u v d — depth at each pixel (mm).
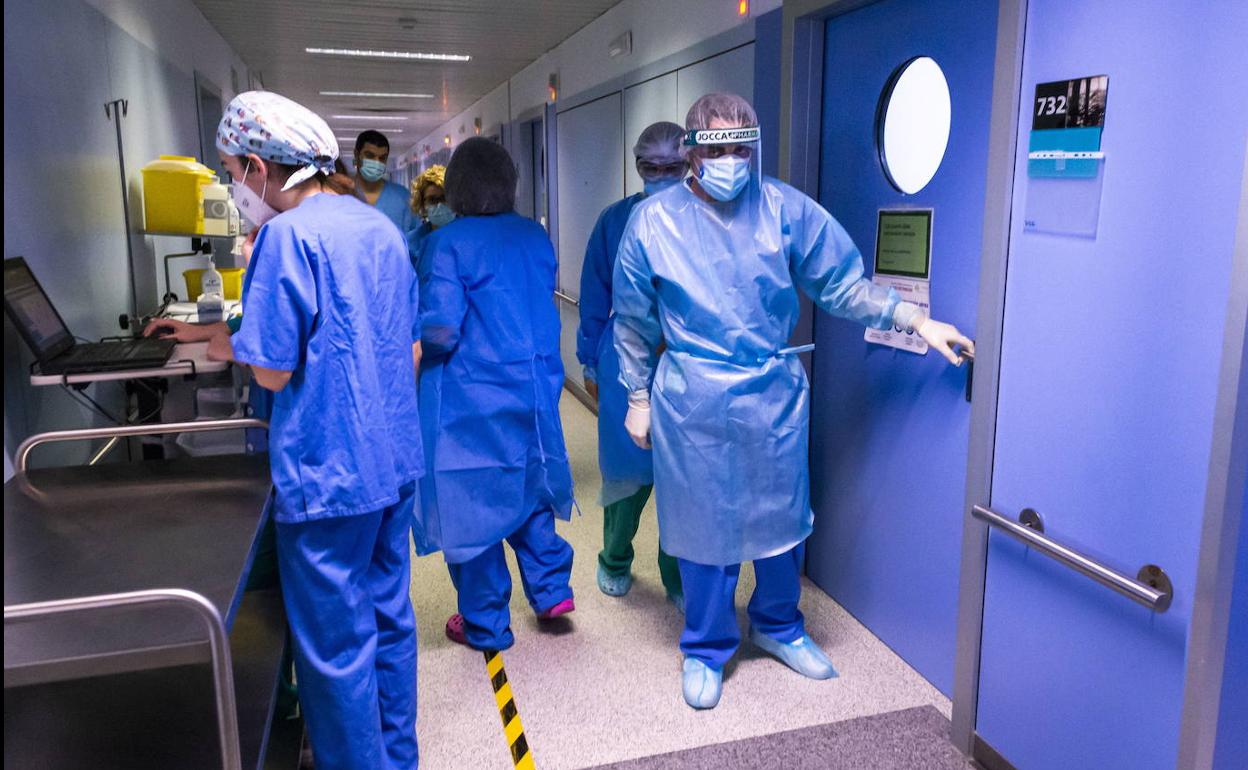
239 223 3348
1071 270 1536
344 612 1577
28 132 2057
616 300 2064
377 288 1583
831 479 2588
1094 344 1496
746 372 1957
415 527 2275
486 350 2170
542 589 2420
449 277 2121
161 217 3092
